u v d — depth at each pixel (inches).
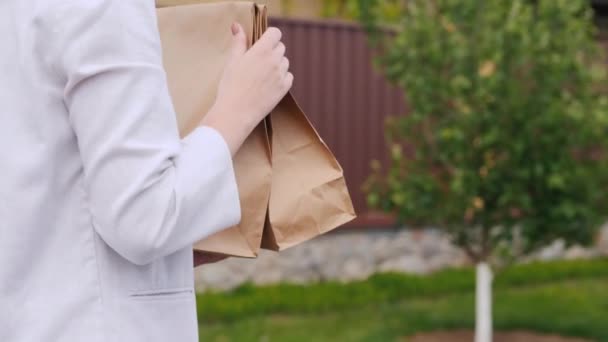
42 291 55.4
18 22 55.9
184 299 59.3
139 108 53.3
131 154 52.5
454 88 220.8
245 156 64.1
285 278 302.2
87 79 52.9
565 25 224.8
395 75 233.5
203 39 66.3
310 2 339.9
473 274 326.0
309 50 303.7
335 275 311.1
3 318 55.1
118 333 55.3
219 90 61.2
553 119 217.3
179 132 63.9
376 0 235.3
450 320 266.2
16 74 55.9
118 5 54.0
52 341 54.8
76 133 54.2
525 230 228.8
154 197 52.4
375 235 319.9
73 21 53.3
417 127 237.1
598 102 223.8
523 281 323.6
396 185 233.5
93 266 55.5
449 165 228.4
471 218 233.8
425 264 330.3
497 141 220.1
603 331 257.0
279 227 64.9
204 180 54.8
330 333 247.1
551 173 220.7
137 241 52.4
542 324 263.6
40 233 55.4
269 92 61.0
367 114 316.8
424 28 225.6
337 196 66.6
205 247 63.0
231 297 278.7
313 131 66.0
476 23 222.8
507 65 219.1
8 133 55.6
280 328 251.3
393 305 286.0
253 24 65.4
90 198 53.9
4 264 54.9
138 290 56.6
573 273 339.3
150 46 55.1
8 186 55.2
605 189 229.9
